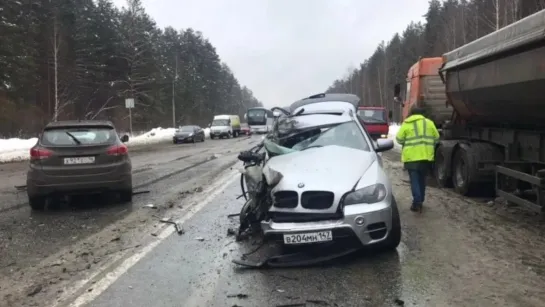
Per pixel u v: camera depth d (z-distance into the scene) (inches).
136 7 2111.2
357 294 177.9
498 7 1473.9
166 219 309.7
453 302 168.1
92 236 268.8
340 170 227.5
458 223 285.1
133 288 187.9
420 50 3004.4
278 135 292.5
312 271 205.3
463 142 393.4
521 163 322.7
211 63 4138.8
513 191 327.3
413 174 322.3
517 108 305.9
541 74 255.9
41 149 344.5
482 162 364.2
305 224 211.3
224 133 1800.0
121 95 2113.7
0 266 217.3
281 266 210.8
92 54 2050.9
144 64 2214.6
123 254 233.1
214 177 524.4
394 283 187.8
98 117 2105.1
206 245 247.6
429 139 322.3
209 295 180.2
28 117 1599.4
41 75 1812.3
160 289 186.7
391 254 225.3
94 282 194.7
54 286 191.2
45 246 249.4
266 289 185.5
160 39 3233.3
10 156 874.1
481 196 382.3
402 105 636.7
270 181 228.1
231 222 298.7
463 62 368.8
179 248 242.7
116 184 356.8
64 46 1850.4
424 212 318.7
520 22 277.6
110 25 2192.4
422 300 170.6
